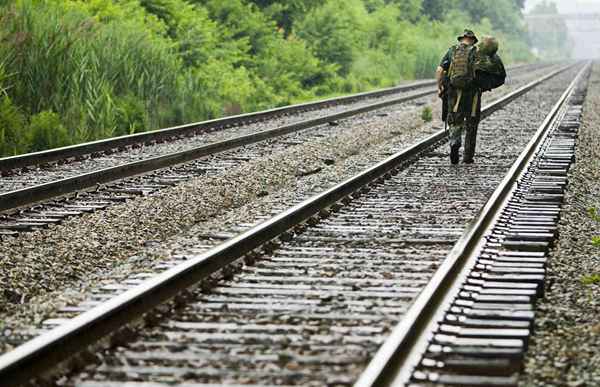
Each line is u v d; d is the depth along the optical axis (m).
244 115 58.72
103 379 14.19
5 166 35.94
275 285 20.09
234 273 21.11
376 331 16.59
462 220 27.52
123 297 16.58
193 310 18.14
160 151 43.53
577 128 56.16
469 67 39.22
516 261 22.22
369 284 20.19
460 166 39.72
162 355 15.32
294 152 43.53
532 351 15.72
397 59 144.62
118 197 31.12
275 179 36.72
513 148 45.94
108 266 23.02
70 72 51.22
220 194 32.75
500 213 27.62
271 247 23.67
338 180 35.84
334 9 112.88
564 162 40.44
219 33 87.25
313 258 22.81
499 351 15.16
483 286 19.70
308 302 18.69
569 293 19.70
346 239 24.92
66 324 15.04
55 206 29.58
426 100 87.38
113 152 42.66
